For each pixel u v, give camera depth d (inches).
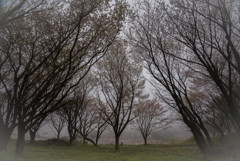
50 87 537.6
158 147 960.3
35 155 501.7
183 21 458.9
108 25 437.1
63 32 431.5
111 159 484.7
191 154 526.0
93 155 563.5
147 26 502.0
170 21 476.1
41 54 453.1
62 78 468.8
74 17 421.7
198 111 962.1
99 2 404.8
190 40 448.5
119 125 792.3
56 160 441.7
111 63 783.7
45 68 461.4
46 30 434.3
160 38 499.5
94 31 441.4
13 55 498.6
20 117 447.2
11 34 442.6
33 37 446.6
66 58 459.8
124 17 436.8
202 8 443.2
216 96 789.9
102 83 865.5
